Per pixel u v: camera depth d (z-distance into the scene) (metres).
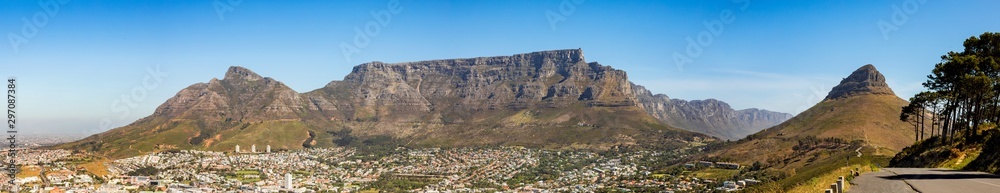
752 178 155.12
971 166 61.78
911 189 41.81
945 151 81.62
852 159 126.94
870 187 43.78
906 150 103.94
